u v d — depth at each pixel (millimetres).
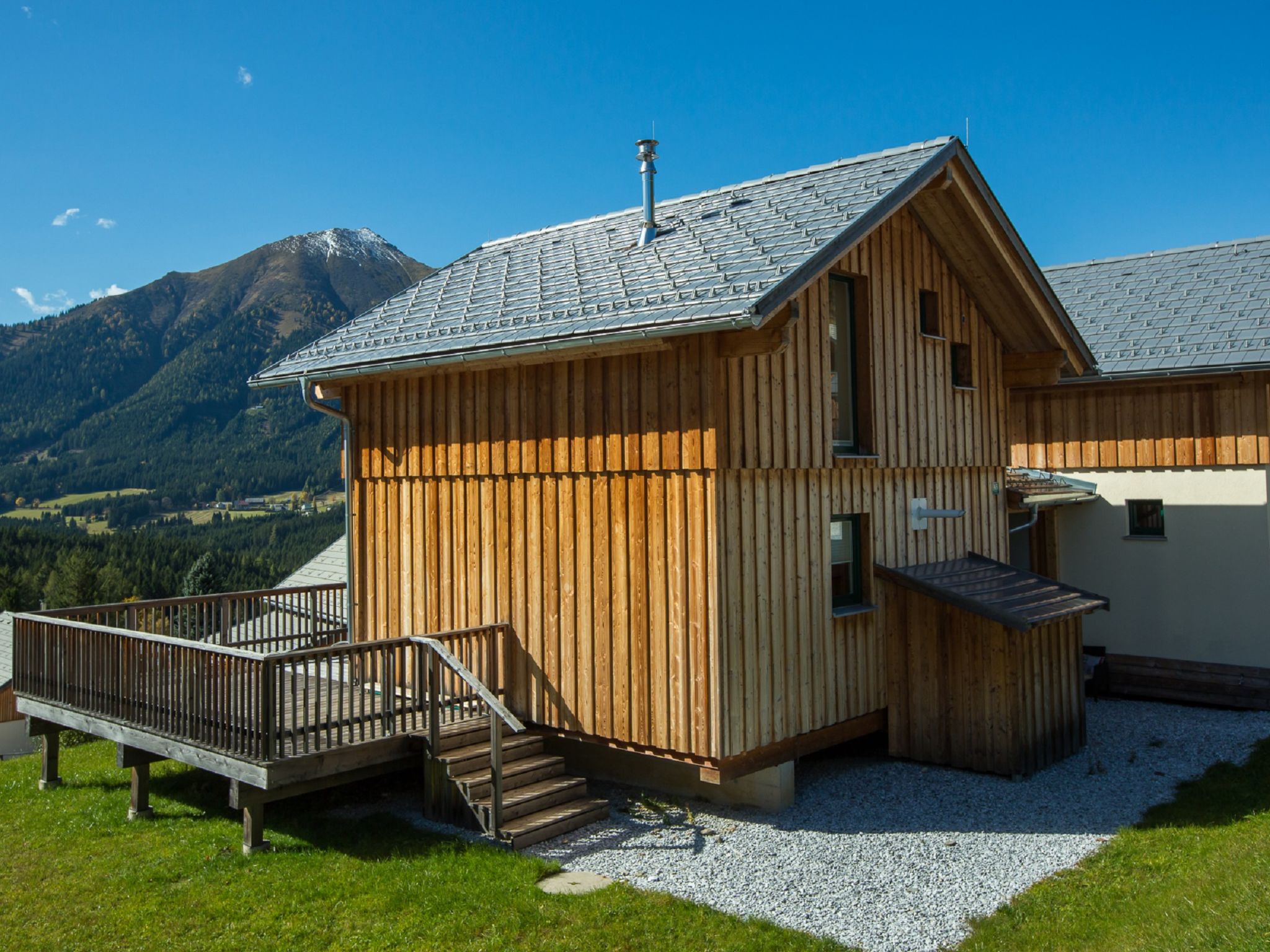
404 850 9266
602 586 10586
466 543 11969
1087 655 16609
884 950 7133
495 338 10562
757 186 13227
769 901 8047
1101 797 10703
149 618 13148
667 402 9969
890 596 12164
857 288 11930
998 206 12367
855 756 12461
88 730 11141
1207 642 15555
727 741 9680
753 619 10094
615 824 10070
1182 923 6848
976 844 9289
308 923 7781
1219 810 10016
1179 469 15844
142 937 7656
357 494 13320
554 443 10969
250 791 9320
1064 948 6945
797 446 10672
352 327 13797
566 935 7441
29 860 9406
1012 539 17500
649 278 10711
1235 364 14430
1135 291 17906
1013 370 14695
